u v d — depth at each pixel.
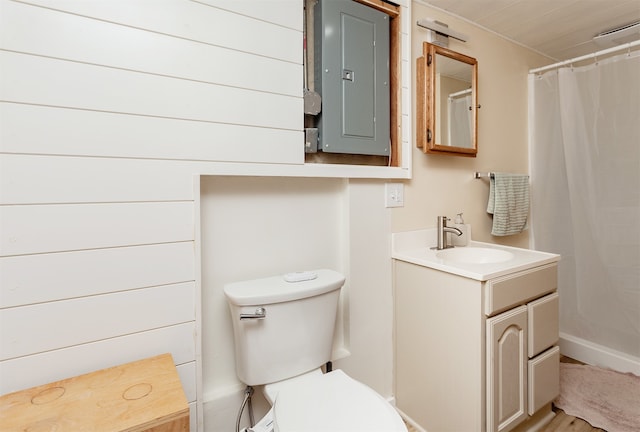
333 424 0.85
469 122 1.79
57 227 0.89
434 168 1.76
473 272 1.21
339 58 1.37
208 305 1.20
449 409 1.35
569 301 2.12
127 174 0.97
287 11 1.24
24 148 0.85
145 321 1.01
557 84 2.11
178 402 0.77
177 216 1.05
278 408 0.92
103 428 0.68
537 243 2.23
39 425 0.69
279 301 1.08
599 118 1.92
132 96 0.97
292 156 1.27
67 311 0.90
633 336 1.88
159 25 1.01
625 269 1.88
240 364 1.12
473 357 1.23
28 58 0.85
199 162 1.08
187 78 1.05
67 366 0.90
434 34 1.67
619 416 1.53
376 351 1.58
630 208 1.85
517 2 1.65
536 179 2.22
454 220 1.85
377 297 1.57
